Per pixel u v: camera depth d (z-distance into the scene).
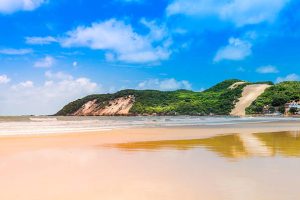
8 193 8.63
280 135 28.53
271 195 8.34
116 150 17.83
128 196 8.32
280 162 13.23
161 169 11.88
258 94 179.00
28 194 8.53
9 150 17.55
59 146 19.75
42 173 11.22
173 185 9.38
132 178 10.36
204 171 11.44
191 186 9.25
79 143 21.56
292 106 152.88
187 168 12.05
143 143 21.62
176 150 17.72
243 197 8.19
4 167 12.38
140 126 46.56
